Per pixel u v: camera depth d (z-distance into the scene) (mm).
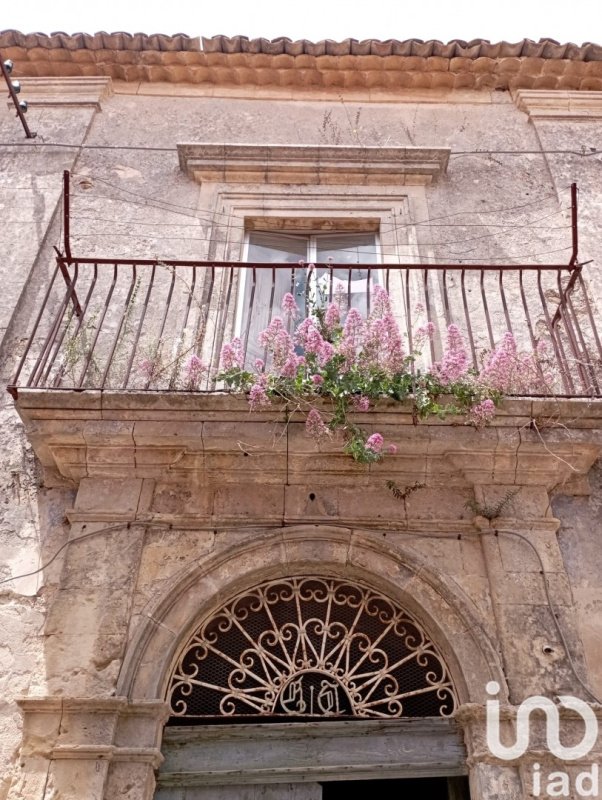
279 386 3639
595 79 6348
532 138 6062
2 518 3854
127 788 2926
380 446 3473
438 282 4902
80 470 3812
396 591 3508
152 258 5117
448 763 3164
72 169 5703
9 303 4809
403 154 5637
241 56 6297
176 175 5715
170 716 3240
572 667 3213
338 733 3270
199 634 3477
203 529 3658
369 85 6445
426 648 3436
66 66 6418
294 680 3508
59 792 2900
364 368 3750
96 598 3420
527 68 6340
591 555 3652
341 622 3662
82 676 3201
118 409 3701
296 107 6301
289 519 3676
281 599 3594
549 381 4062
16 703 3199
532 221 5406
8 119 6117
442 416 3625
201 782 3162
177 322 4738
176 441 3686
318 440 3637
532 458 3705
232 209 5461
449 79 6398
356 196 5539
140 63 6406
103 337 4625
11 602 3553
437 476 3783
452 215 5418
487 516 3643
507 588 3438
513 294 4957
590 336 4715
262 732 3258
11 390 3699
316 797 3188
